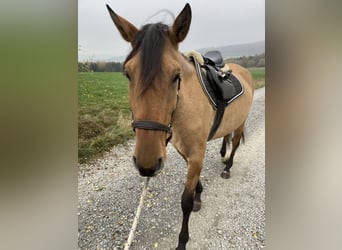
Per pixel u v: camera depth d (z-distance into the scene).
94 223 2.18
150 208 2.39
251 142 3.97
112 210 2.35
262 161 3.32
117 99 5.30
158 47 1.27
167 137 1.53
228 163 2.96
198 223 2.19
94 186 2.74
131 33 1.51
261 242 1.97
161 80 1.25
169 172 3.04
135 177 2.94
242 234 2.06
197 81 1.82
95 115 4.30
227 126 2.35
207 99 1.87
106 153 3.55
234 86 2.34
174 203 2.46
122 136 4.04
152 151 1.26
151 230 2.12
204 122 1.83
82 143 3.60
